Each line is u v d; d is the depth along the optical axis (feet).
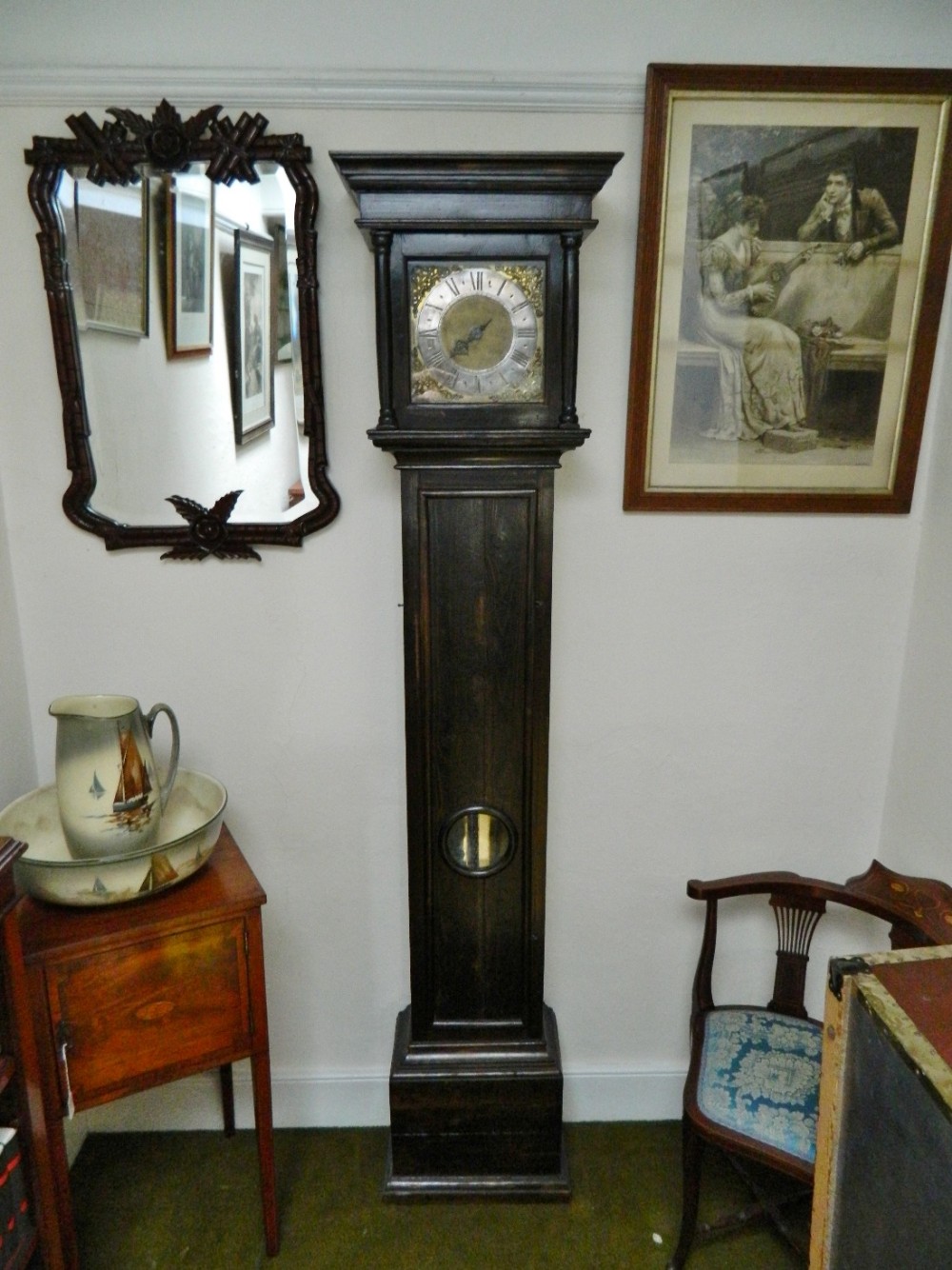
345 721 5.76
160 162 4.86
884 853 5.98
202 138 4.84
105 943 4.34
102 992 4.41
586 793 5.95
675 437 5.34
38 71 4.75
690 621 5.67
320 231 5.03
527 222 4.32
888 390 5.31
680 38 4.84
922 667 5.53
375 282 4.43
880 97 4.85
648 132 4.84
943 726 5.32
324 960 6.18
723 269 5.09
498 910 5.41
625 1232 5.56
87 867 4.33
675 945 6.23
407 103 4.88
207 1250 5.44
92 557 5.44
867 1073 3.43
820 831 6.07
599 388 5.30
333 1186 5.88
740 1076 5.07
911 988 3.44
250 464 5.29
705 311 5.15
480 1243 5.47
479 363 4.57
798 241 5.07
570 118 4.95
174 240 4.99
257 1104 5.06
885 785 5.98
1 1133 3.98
